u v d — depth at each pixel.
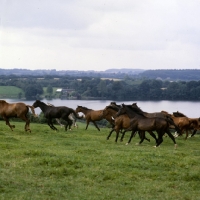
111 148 20.36
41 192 11.54
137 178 13.62
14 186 11.95
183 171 14.72
